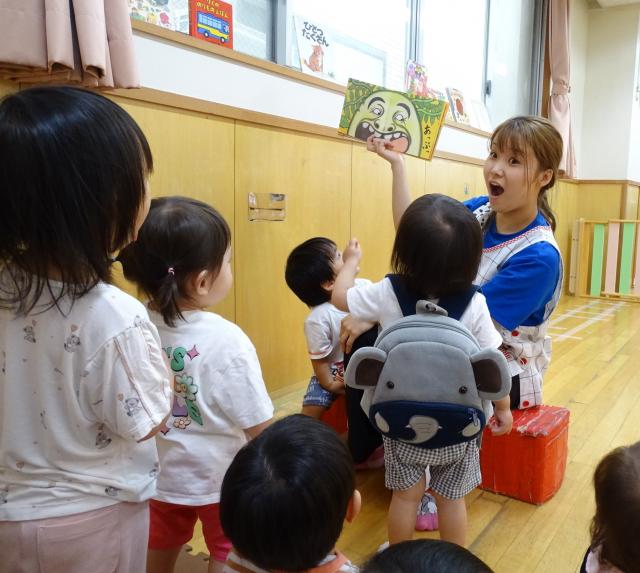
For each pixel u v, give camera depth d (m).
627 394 2.45
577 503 1.59
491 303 1.44
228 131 2.00
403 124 1.79
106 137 0.67
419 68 3.40
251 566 0.72
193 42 1.85
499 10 4.59
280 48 2.46
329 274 1.75
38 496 0.72
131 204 0.71
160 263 0.97
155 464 0.83
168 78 1.80
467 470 1.19
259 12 2.39
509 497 1.62
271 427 0.76
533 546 1.38
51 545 0.72
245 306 2.15
